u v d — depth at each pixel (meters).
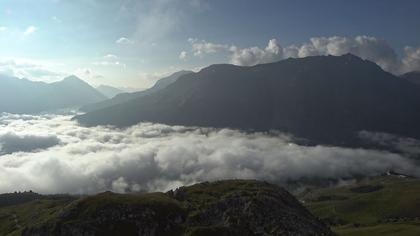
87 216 157.88
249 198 174.12
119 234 152.25
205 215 166.00
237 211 167.12
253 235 155.88
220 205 171.38
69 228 154.75
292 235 160.00
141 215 158.00
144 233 154.00
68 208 165.00
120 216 157.62
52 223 159.75
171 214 161.75
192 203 176.38
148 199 168.62
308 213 193.12
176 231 155.50
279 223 164.50
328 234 175.00
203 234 149.88
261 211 168.12
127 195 174.12
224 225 158.50
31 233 161.75
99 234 151.75
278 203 179.00
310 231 168.62
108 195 172.50
